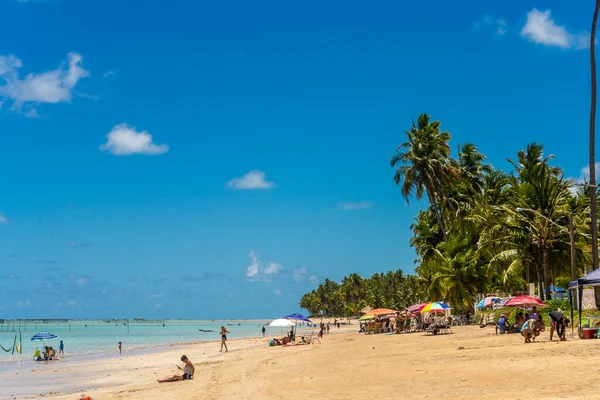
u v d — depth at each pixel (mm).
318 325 192750
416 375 21906
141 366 46906
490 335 39844
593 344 25734
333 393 19391
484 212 59031
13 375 42094
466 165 77250
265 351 53219
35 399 27047
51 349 58344
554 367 20250
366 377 22844
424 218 80312
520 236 47719
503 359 23844
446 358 26672
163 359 54250
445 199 71375
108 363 51625
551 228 45906
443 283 59812
